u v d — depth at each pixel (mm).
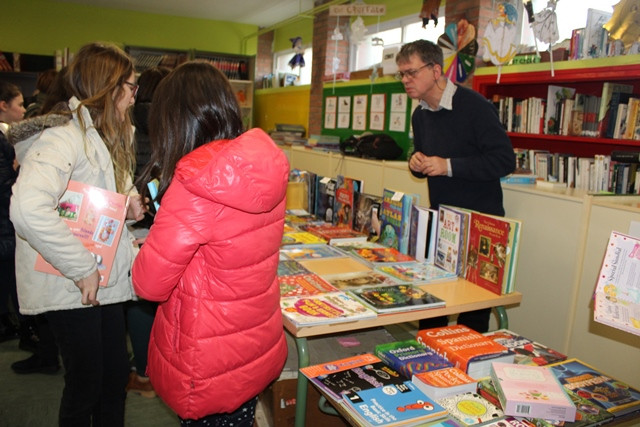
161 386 1195
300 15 5906
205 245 1101
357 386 1304
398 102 4344
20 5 6547
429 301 1673
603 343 2025
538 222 2270
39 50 6727
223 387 1164
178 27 7438
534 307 2316
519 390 1240
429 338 1569
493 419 1194
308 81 6785
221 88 1163
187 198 1056
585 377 1434
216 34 7680
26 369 2521
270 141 1152
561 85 3242
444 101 2119
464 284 1919
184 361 1141
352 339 2018
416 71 2082
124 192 1494
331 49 5621
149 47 6680
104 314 1512
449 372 1372
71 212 1341
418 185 3090
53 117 1299
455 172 2041
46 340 2494
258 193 1055
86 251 1289
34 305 1348
